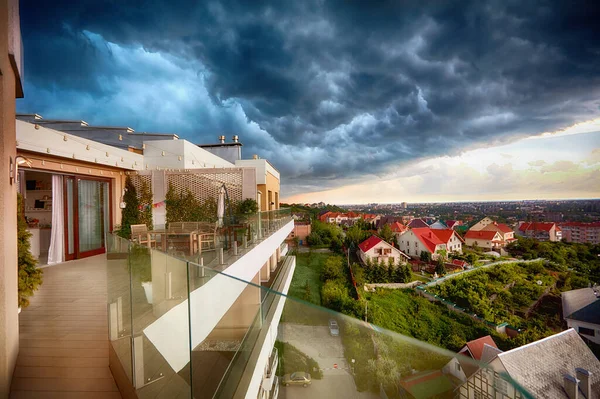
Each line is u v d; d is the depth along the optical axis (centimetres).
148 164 1277
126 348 273
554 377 1503
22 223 441
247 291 208
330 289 3806
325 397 172
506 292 4319
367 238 5669
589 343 3372
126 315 291
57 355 327
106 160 954
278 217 1399
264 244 941
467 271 4750
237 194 1225
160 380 224
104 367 311
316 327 187
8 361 269
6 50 281
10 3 292
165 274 233
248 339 205
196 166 1379
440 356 149
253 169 1227
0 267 257
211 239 650
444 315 3869
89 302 486
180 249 639
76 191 870
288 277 1507
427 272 4866
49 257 791
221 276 244
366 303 3681
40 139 705
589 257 4941
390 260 4606
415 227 6331
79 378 291
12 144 318
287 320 193
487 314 3806
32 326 396
